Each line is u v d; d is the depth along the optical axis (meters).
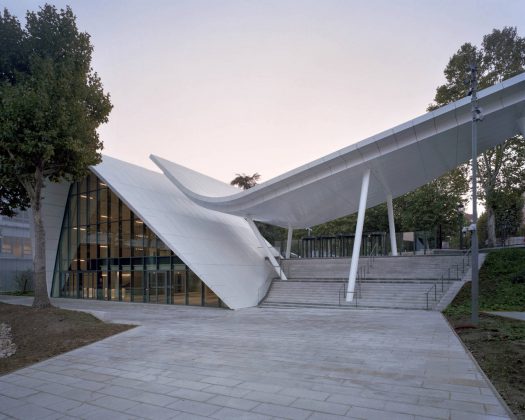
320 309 20.91
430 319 15.87
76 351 11.12
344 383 7.36
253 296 24.00
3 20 17.95
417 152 21.73
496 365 8.18
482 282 20.78
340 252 36.84
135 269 27.00
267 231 54.62
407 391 6.79
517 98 18.05
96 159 19.34
